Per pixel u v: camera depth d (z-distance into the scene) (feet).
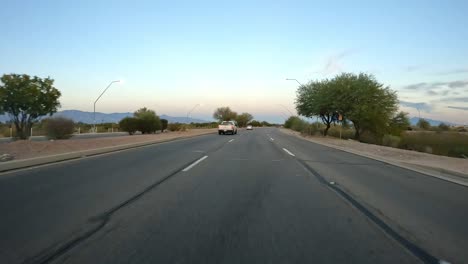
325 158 58.39
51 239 16.74
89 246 15.87
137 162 47.37
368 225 19.79
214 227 18.88
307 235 17.80
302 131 195.42
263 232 18.15
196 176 36.17
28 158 44.52
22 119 109.09
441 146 88.02
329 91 130.72
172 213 21.65
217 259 14.55
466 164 48.62
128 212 21.74
